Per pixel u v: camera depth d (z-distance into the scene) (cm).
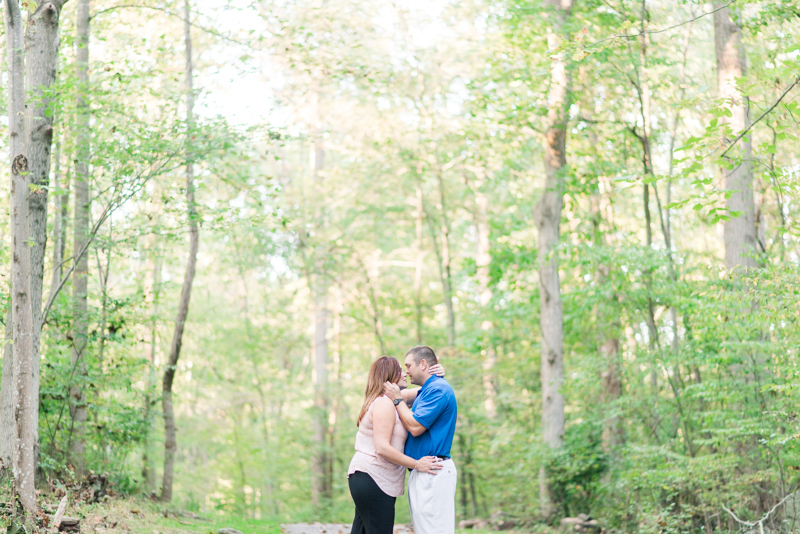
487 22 1362
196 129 931
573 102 1220
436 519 486
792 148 1048
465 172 1875
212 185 1173
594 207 1466
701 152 730
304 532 973
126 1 1084
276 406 2630
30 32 778
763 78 956
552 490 1217
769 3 981
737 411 829
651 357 1016
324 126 1858
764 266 945
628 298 1074
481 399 1675
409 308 2053
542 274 1304
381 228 2131
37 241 738
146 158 904
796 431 723
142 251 1140
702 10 1180
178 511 1040
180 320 1199
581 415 1368
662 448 922
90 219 1013
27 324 583
